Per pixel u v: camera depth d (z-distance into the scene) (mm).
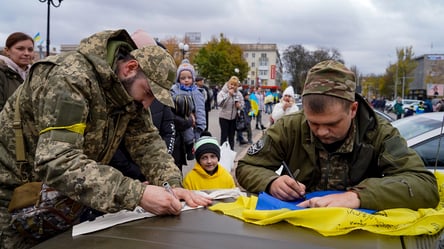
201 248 1153
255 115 14016
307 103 1660
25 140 1709
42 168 1467
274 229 1313
